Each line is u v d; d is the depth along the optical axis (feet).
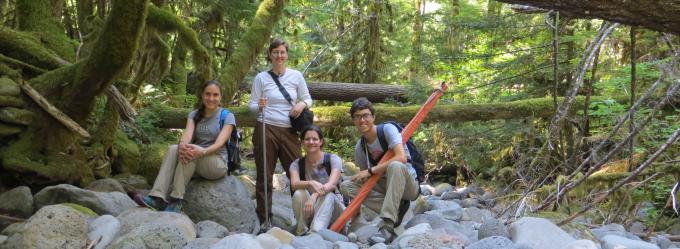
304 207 15.92
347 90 35.94
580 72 21.98
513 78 31.30
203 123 16.42
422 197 24.53
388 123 15.89
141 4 17.25
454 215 20.35
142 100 29.94
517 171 24.85
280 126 17.26
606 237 14.80
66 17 31.45
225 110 16.55
